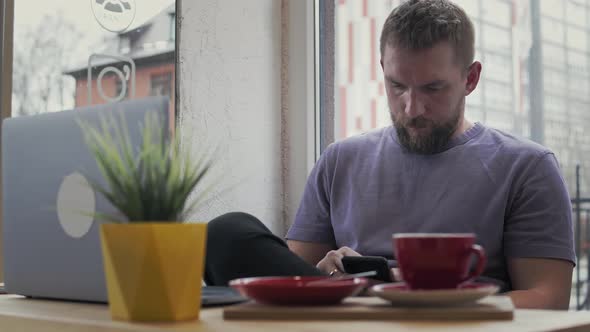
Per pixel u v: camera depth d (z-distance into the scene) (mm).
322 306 938
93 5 2150
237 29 2391
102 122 1032
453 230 1779
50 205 1168
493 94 2168
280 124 2512
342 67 2471
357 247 1885
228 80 2357
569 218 1722
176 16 2242
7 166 1247
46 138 1174
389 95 1827
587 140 2012
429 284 918
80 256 1127
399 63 1752
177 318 896
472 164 1816
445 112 1785
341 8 2473
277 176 2490
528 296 1596
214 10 2328
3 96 2014
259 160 2432
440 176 1831
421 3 1778
